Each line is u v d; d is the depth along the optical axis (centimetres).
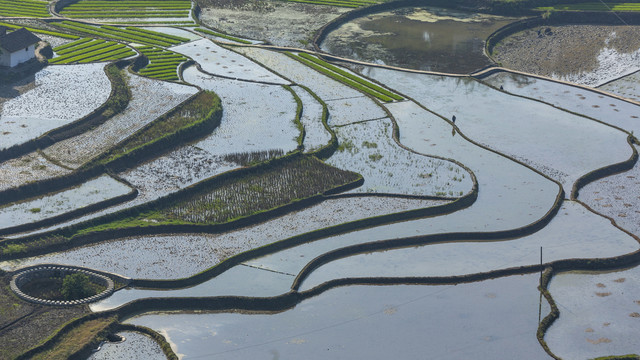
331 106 13750
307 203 10812
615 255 9850
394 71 15650
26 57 14025
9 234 9681
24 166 11000
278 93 14062
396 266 9669
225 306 8912
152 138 12000
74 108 12594
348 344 8369
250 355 8188
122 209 10269
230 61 15588
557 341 8450
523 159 12081
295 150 11975
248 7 19450
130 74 14350
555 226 10500
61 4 18362
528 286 9331
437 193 11056
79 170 10944
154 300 8881
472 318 8769
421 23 18638
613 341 8456
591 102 14238
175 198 10694
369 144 12400
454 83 15012
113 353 8131
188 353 8188
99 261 9425
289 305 8975
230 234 10094
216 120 12838
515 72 15712
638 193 11338
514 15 19075
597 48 17138
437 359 8162
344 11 19175
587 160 12081
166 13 18425
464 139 12656
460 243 10156
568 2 19412
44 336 8169
